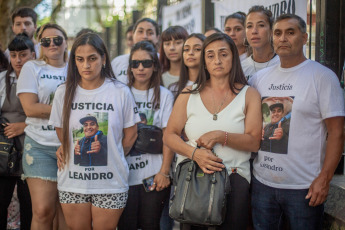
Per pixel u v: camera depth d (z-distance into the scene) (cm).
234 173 303
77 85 332
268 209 310
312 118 293
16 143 392
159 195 360
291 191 297
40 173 366
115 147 327
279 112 300
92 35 329
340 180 348
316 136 293
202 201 282
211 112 309
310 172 293
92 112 325
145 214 361
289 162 295
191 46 388
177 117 322
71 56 329
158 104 374
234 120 305
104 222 328
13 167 387
